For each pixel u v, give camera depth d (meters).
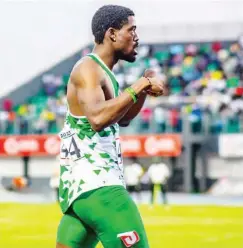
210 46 59.16
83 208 8.28
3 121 51.47
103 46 8.48
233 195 46.34
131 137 46.94
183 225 29.86
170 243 24.16
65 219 8.64
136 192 43.38
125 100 7.94
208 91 53.97
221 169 47.53
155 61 58.53
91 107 7.95
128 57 8.58
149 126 48.56
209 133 47.62
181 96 52.72
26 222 31.39
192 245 23.61
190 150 47.38
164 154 46.38
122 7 8.52
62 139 8.53
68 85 8.39
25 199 45.03
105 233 8.25
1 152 49.72
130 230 8.16
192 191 47.53
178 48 59.53
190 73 56.59
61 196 8.55
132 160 47.41
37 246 23.67
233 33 59.22
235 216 33.69
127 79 56.53
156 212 35.97
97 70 8.23
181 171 47.72
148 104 50.97
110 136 8.41
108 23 8.41
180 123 48.16
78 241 8.55
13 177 49.50
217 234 26.75
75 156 8.33
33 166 49.44
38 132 50.75
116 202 8.21
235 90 52.72
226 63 57.12
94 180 8.23
